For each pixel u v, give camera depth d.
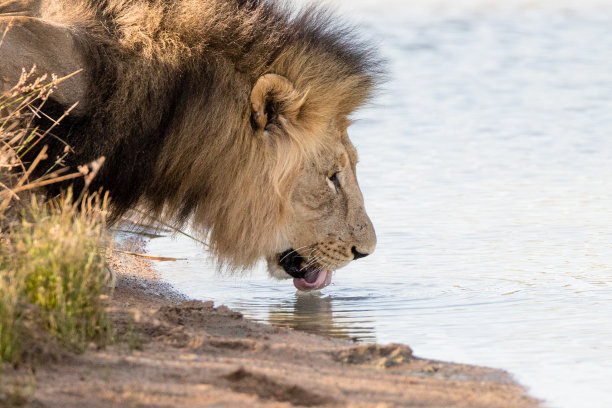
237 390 8.28
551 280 13.89
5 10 11.84
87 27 11.41
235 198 11.65
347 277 14.38
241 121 11.44
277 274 12.55
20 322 8.68
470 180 21.53
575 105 30.64
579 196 19.77
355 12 53.81
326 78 11.79
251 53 11.48
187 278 14.65
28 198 11.17
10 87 10.98
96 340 9.41
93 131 11.30
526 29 48.12
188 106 11.35
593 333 11.10
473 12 54.06
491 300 12.85
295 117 11.70
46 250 9.52
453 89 34.06
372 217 18.27
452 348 10.57
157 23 11.38
